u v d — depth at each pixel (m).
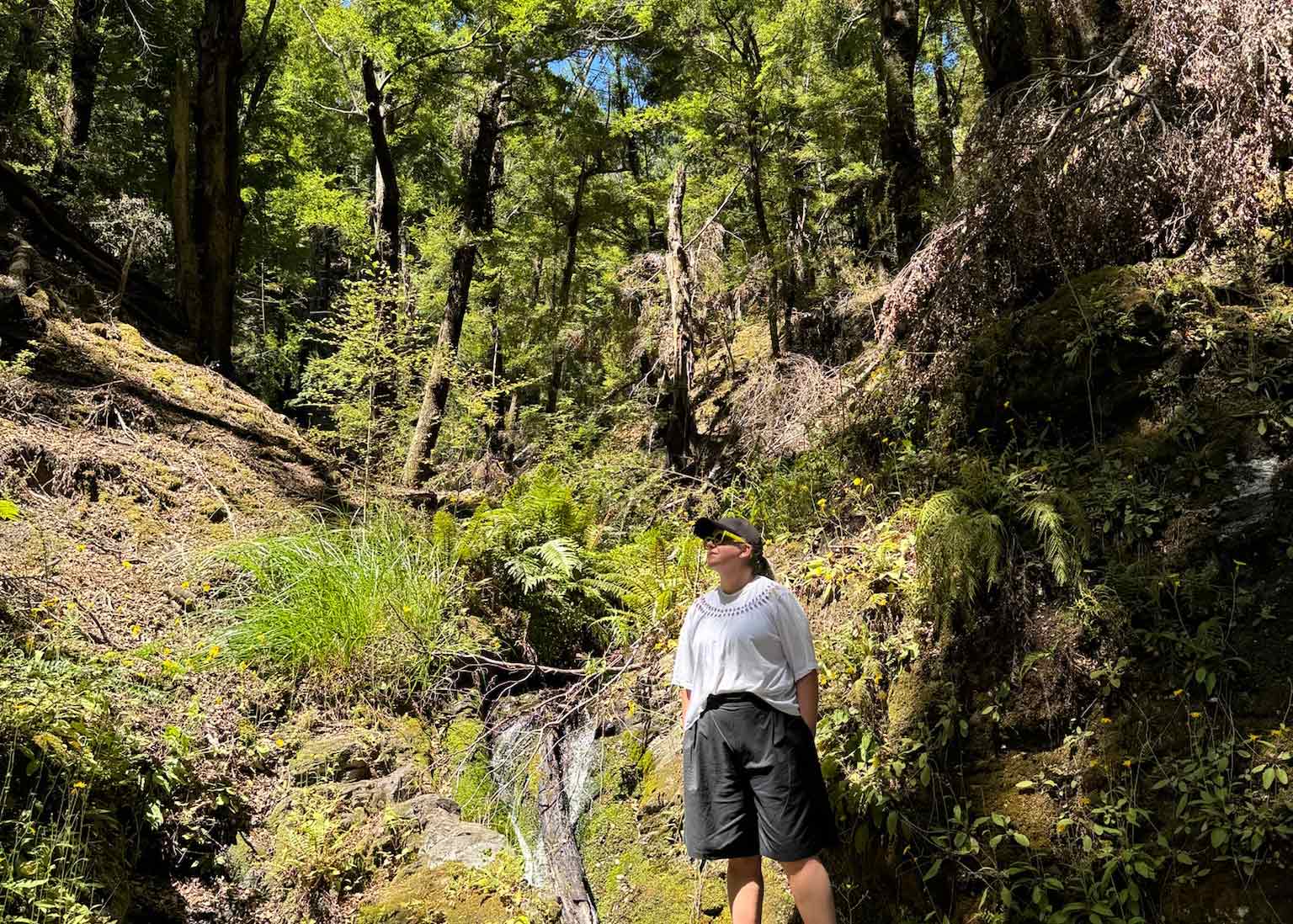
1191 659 2.93
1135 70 4.63
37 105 13.76
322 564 5.24
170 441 6.88
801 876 2.65
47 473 5.57
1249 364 3.57
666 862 3.63
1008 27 5.99
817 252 11.83
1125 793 2.78
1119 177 4.32
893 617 3.63
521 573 6.09
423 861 3.82
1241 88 3.82
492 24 12.92
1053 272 4.68
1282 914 2.37
